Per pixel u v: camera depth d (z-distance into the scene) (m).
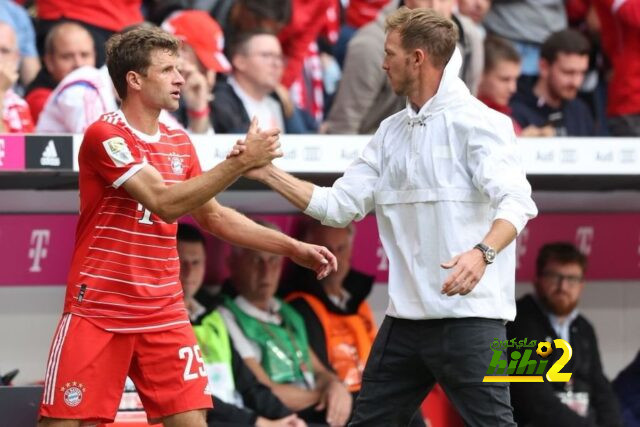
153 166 20.88
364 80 29.83
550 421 29.78
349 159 27.72
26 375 31.25
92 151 20.52
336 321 31.28
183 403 21.38
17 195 31.02
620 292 35.69
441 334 20.08
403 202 20.52
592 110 36.56
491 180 19.55
